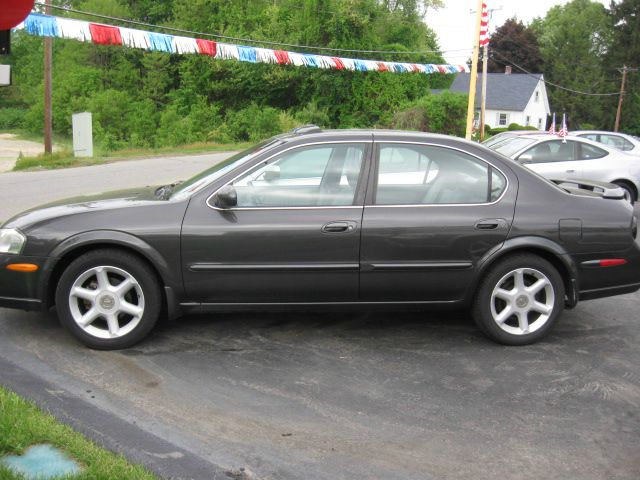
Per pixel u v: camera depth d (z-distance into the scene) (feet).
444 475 10.65
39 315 17.97
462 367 15.16
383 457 11.16
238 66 175.83
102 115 180.96
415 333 17.38
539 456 11.31
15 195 44.50
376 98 166.91
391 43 179.93
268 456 11.06
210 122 173.58
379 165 15.87
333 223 15.39
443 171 16.06
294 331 17.30
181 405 12.89
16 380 13.61
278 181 15.65
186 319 17.99
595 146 37.73
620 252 16.46
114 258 15.21
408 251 15.57
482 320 16.29
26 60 232.94
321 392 13.67
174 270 15.26
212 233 15.21
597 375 14.87
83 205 16.11
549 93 249.75
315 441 11.64
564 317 19.13
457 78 224.12
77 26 45.96
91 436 11.27
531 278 16.52
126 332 15.53
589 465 11.05
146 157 87.40
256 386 13.89
